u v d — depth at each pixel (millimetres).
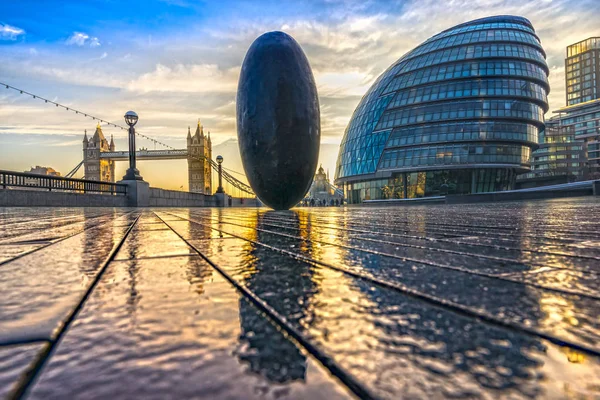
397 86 73125
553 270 1574
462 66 67438
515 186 78250
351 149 80188
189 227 4293
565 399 544
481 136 64875
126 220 5844
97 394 575
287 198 10445
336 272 1563
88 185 17734
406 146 69000
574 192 27125
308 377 620
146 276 1520
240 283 1364
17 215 7695
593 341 781
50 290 1277
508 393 561
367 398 542
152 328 886
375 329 863
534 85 66938
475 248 2299
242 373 641
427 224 4543
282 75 9602
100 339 817
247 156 10078
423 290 1228
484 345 762
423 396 549
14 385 606
